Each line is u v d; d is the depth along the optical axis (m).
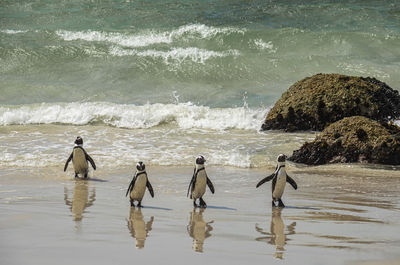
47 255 7.37
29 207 10.74
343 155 17.36
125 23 38.06
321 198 12.53
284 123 22.47
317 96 22.39
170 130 22.11
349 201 12.19
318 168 16.61
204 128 22.75
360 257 7.73
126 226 9.44
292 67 31.89
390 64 31.92
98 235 8.65
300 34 35.44
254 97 27.80
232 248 8.14
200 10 40.75
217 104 26.78
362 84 22.59
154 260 7.36
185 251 7.89
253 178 15.02
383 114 22.05
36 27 37.56
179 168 16.14
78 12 40.09
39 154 17.36
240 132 22.11
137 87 29.53
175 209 11.16
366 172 15.87
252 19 39.25
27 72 31.45
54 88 28.73
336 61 32.34
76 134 20.78
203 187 11.38
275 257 7.68
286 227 9.67
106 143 19.33
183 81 30.48
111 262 7.17
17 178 14.27
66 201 11.59
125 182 14.18
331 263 7.42
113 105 25.16
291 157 17.73
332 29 37.75
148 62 32.06
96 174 15.11
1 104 26.50
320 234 9.18
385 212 11.07
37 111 23.86
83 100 27.28
